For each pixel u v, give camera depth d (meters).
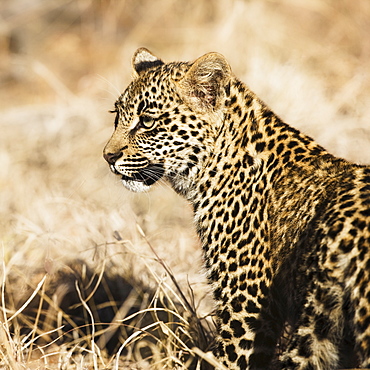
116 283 11.27
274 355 8.03
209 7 22.59
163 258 11.32
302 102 15.03
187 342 9.46
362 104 15.33
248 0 20.20
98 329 10.48
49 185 14.60
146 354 10.00
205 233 8.44
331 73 17.08
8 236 12.52
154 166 8.78
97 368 8.81
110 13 25.66
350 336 6.64
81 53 23.83
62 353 9.19
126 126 8.82
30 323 10.09
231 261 8.15
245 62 17.64
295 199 7.66
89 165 15.10
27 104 20.25
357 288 6.40
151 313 10.09
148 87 8.65
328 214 6.98
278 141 8.23
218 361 8.21
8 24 24.53
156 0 24.11
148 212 12.74
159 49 21.72
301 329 6.85
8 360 8.69
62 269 11.49
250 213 8.08
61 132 16.44
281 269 7.61
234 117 8.44
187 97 8.48
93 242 11.24
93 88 19.11
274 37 18.73
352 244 6.57
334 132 14.11
